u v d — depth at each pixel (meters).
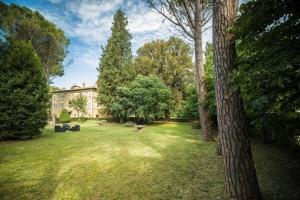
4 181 3.72
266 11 2.04
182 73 28.20
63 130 13.59
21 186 3.47
